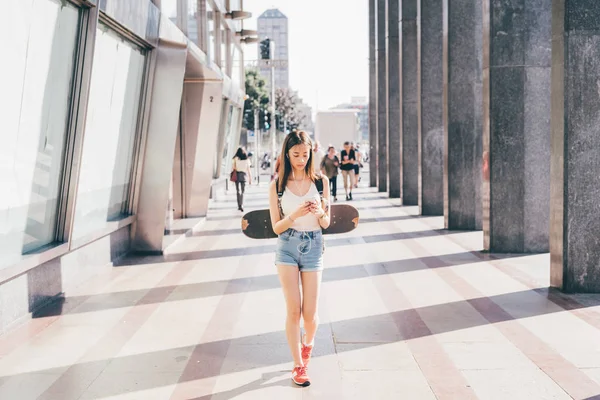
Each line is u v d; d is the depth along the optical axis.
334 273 8.76
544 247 10.44
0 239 6.14
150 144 10.62
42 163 7.05
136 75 10.38
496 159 10.34
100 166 9.22
